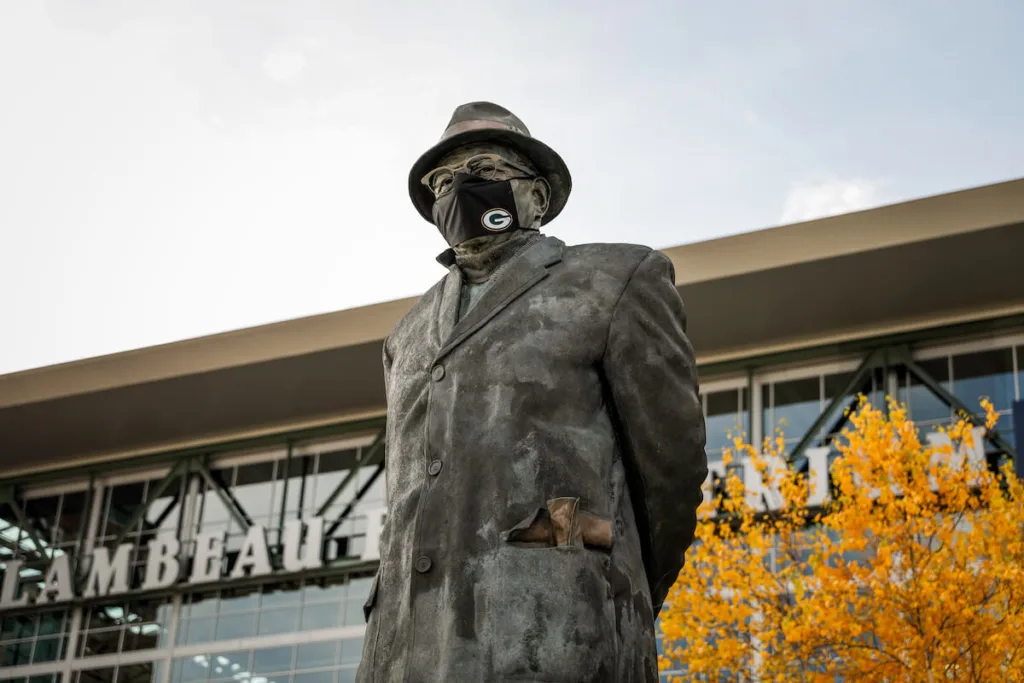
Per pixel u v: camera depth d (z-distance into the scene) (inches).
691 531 118.6
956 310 914.7
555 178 130.6
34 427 1101.7
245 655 1005.8
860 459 681.6
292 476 1063.6
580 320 117.2
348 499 1032.8
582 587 106.3
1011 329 902.4
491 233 123.7
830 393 927.7
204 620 1030.4
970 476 661.9
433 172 129.9
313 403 1064.8
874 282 906.7
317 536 1014.4
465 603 106.6
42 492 1133.7
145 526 1086.4
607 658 105.3
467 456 111.9
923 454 676.7
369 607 116.8
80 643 1055.0
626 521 115.0
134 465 1113.4
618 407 116.6
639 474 116.6
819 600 632.4
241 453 1091.3
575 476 111.3
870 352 927.0
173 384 1053.2
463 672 104.3
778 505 868.6
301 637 995.3
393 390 124.2
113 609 1062.4
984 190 871.1
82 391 1059.3
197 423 1090.7
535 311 117.9
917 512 647.1
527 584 106.0
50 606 1070.4
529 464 111.0
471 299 124.4
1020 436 828.0
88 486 1120.8
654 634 113.7
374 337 1008.9
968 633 599.8
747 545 750.5
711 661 652.1
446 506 110.8
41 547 1106.1
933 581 615.5
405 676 106.9
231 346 1036.5
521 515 109.1
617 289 118.7
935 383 898.1
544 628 104.7
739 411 944.3
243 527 1047.6
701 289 925.8
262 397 1062.4
